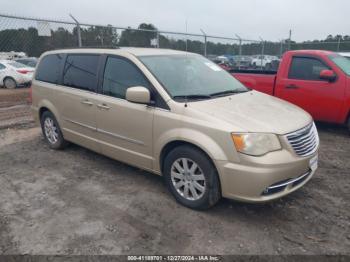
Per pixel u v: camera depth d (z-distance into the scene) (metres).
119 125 3.92
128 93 3.45
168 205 3.51
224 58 13.66
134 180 4.18
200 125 3.11
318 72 6.10
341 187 3.93
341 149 5.35
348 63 6.23
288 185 3.05
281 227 3.09
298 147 3.09
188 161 3.32
